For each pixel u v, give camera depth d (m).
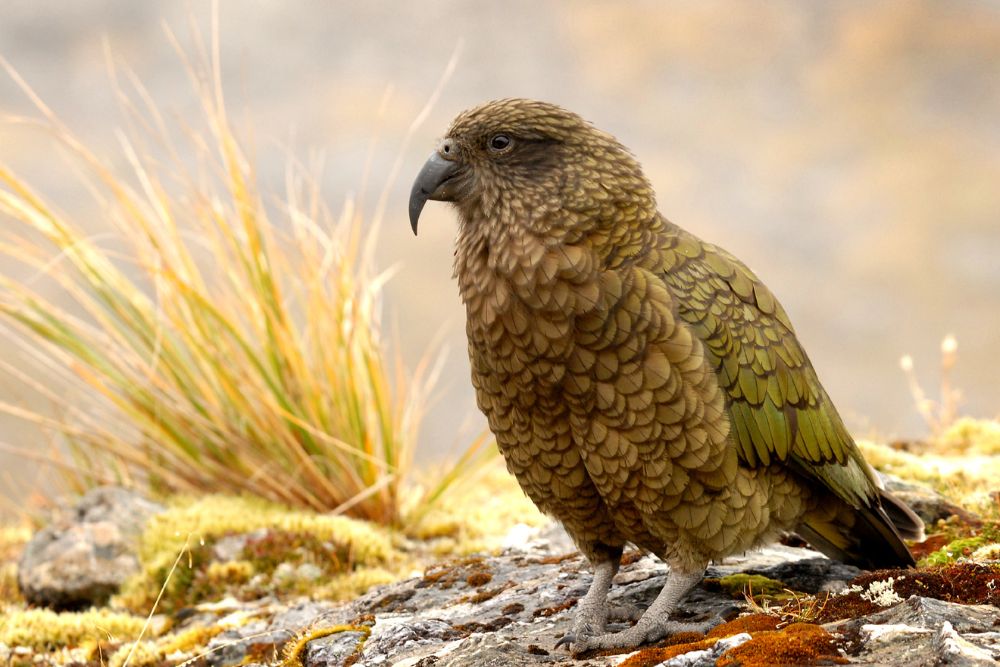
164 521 10.58
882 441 12.48
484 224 7.34
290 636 8.16
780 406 7.23
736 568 7.85
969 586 6.41
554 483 7.29
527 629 7.18
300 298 12.08
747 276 7.54
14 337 12.02
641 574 8.07
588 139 7.31
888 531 7.67
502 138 7.33
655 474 6.88
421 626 7.42
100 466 12.67
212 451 12.00
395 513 11.66
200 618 9.34
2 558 11.52
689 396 6.79
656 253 7.12
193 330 11.88
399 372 12.24
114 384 12.02
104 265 12.16
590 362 6.86
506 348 7.11
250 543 10.09
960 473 10.31
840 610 6.25
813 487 7.63
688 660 5.64
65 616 9.42
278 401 11.78
